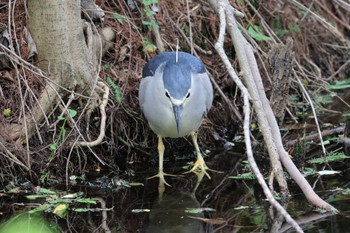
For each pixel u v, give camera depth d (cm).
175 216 991
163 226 956
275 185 1103
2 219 976
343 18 1756
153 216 994
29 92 1143
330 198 1027
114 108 1213
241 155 1266
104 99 1189
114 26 1316
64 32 1152
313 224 927
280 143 1052
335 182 1103
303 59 1605
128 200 1061
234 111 1339
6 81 1169
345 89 1603
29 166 1105
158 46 1327
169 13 1414
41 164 1131
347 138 1296
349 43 1683
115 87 1226
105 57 1288
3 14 1227
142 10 1348
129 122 1234
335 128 1341
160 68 1110
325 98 1541
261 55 1441
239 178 1148
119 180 1142
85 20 1255
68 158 1126
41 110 1132
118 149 1218
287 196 1042
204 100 1132
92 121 1204
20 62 1145
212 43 1448
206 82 1148
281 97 1264
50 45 1152
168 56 1154
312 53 1656
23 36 1187
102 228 948
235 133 1352
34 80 1163
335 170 1167
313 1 1573
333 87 1553
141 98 1143
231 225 947
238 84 873
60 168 1145
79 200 1044
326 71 1659
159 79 1100
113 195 1084
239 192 1088
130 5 1361
